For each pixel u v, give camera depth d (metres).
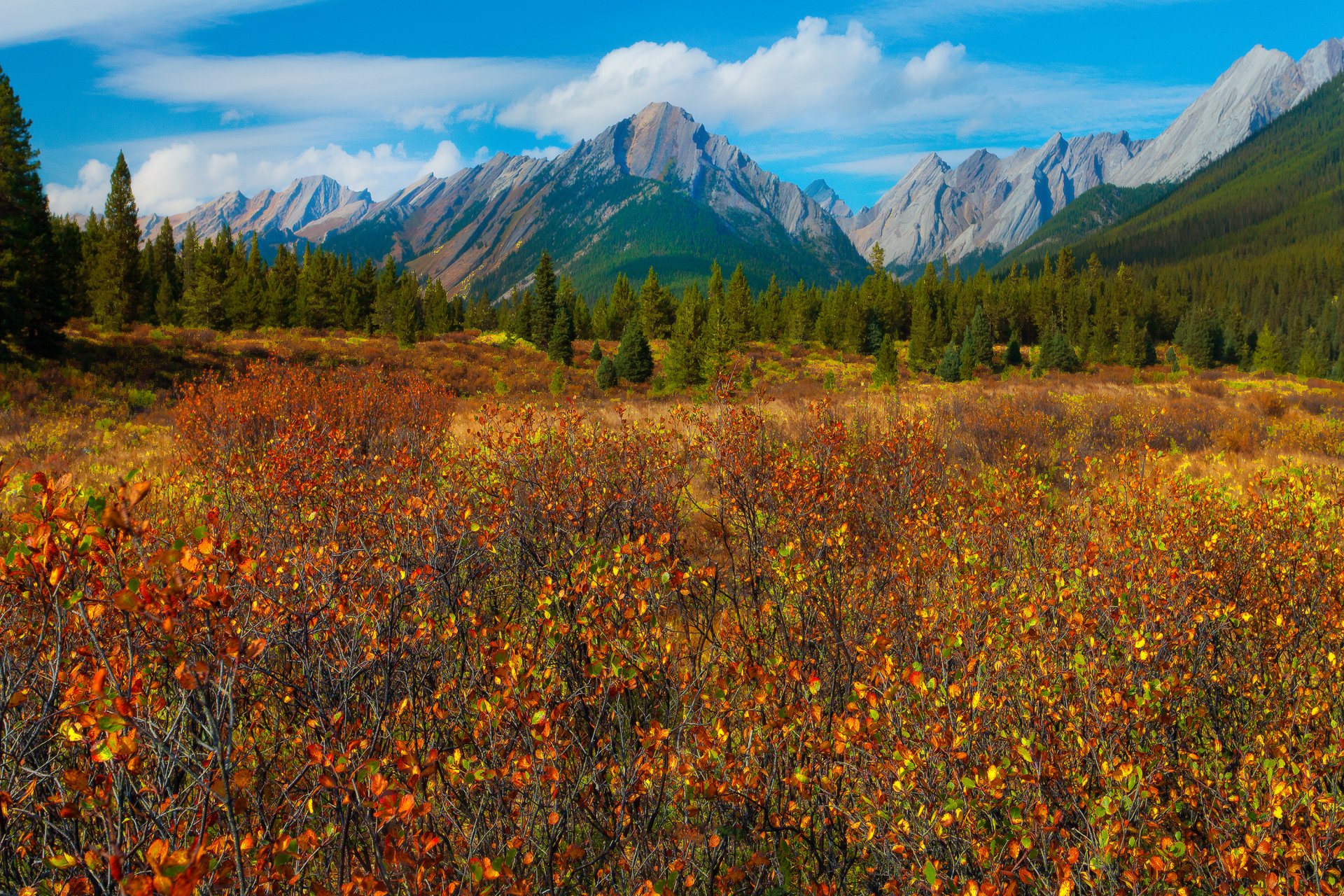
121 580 2.06
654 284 76.00
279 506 4.83
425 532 4.23
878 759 3.13
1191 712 3.86
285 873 2.18
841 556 4.82
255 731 3.10
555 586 4.15
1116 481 6.68
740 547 5.54
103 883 2.25
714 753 2.96
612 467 5.97
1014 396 27.73
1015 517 5.44
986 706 3.23
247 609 3.11
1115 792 2.88
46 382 24.50
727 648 4.23
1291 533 4.93
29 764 2.64
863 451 7.05
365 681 3.46
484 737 3.12
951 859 2.92
